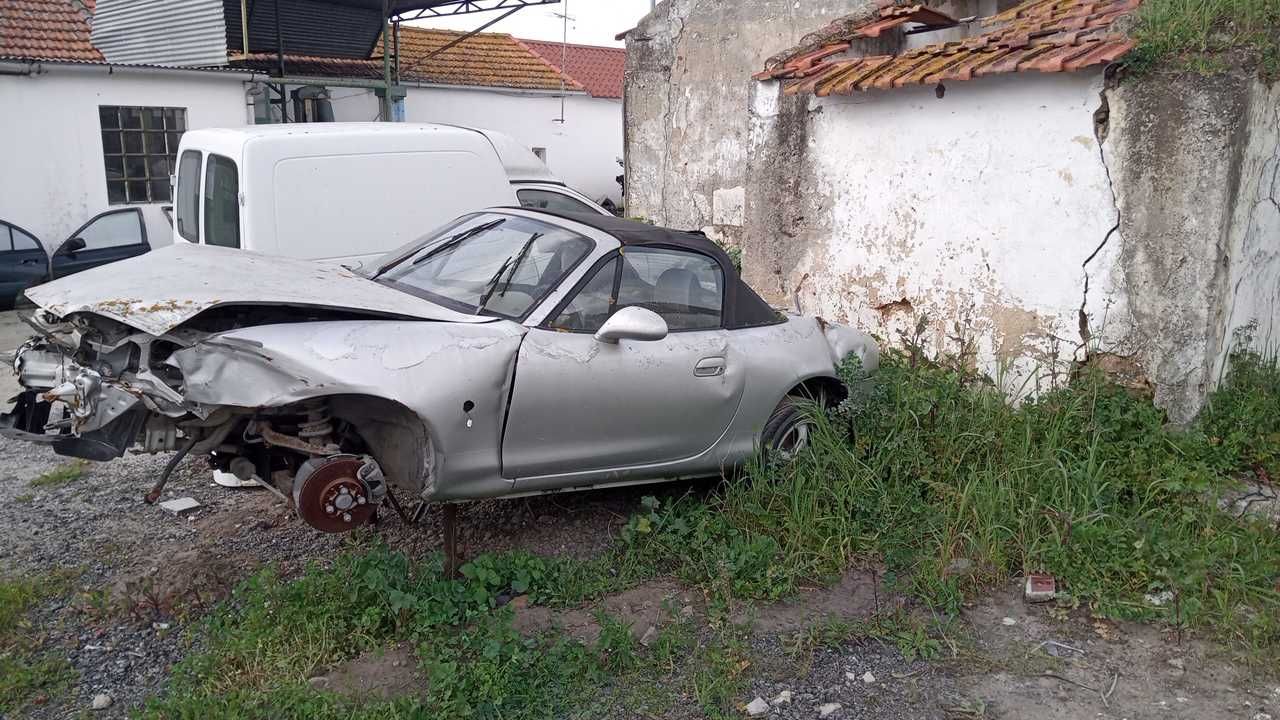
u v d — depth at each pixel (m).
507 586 4.30
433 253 5.24
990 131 6.23
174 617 3.97
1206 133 5.22
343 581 4.05
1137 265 5.57
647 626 4.07
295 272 4.56
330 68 18.66
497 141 8.52
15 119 13.50
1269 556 4.52
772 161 7.84
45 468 5.79
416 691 3.50
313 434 3.93
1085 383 5.74
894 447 5.29
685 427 4.83
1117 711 3.60
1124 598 4.34
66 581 4.25
